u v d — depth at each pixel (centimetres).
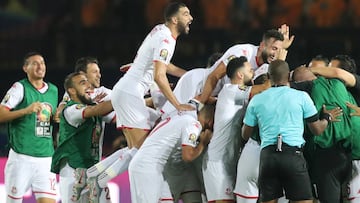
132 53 4547
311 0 4678
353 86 2370
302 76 2381
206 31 4484
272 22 4638
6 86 4138
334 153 2316
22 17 4900
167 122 2342
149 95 2770
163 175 2403
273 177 2230
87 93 2527
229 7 4662
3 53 4550
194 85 2458
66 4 4638
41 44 4534
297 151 2209
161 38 2347
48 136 2591
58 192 2877
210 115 2384
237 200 2316
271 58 2359
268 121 2220
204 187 2462
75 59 4509
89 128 2512
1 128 3681
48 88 2616
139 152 2347
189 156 2289
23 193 2567
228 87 2333
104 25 4706
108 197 2520
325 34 4441
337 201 2320
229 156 2345
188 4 4653
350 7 4659
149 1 4684
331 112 2286
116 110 2412
